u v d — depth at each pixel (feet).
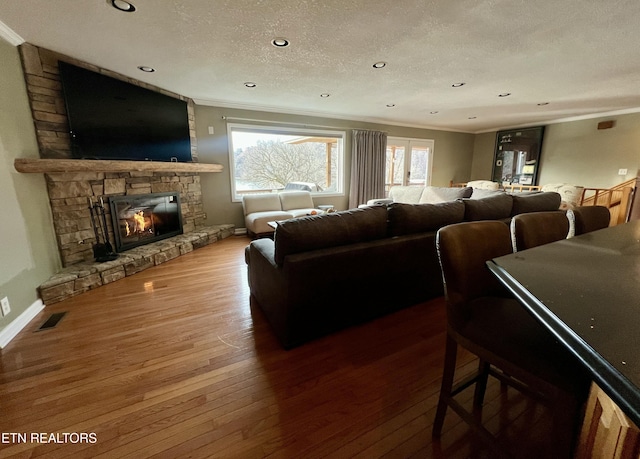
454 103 14.93
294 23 6.85
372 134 19.45
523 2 5.96
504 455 3.15
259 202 16.01
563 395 2.64
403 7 6.16
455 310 3.59
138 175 11.37
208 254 12.62
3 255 6.48
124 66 9.64
